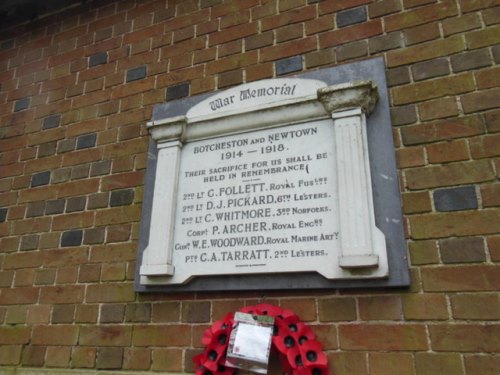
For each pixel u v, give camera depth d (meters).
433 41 2.22
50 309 2.49
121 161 2.69
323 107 2.21
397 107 2.15
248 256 2.11
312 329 1.93
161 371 2.12
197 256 2.22
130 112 2.81
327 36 2.46
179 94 2.71
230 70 2.63
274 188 2.18
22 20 3.58
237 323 1.99
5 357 2.47
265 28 2.65
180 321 2.18
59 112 3.06
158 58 2.90
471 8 2.21
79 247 2.57
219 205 2.27
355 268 1.89
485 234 1.82
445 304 1.79
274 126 2.31
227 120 2.40
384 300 1.87
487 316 1.72
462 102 2.05
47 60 3.31
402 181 2.01
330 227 2.01
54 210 2.75
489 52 2.10
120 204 2.57
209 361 1.97
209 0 2.91
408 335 1.79
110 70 3.02
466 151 1.97
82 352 2.31
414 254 1.89
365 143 2.08
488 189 1.88
